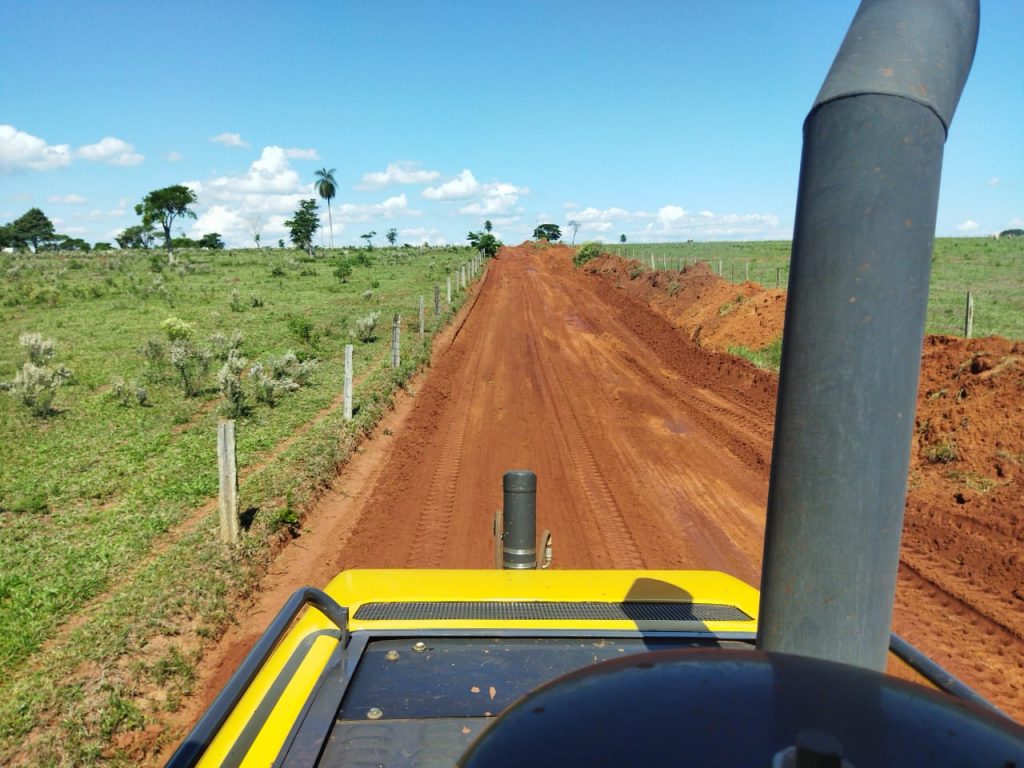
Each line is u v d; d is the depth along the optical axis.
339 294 35.53
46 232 100.94
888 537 1.27
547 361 20.77
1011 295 30.31
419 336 22.59
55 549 7.66
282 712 1.86
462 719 1.91
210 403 14.61
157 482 9.83
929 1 1.30
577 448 12.53
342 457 10.96
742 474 11.26
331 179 90.69
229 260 62.22
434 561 7.78
